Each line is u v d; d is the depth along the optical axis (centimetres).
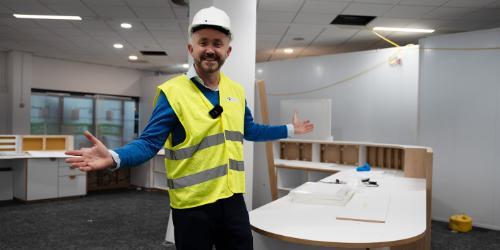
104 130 966
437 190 494
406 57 546
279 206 199
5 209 516
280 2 460
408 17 515
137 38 658
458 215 465
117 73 975
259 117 351
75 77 896
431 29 577
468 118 473
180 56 824
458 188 479
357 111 593
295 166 455
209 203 130
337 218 174
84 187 611
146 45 715
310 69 639
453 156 483
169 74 1045
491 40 458
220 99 139
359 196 233
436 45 497
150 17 529
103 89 948
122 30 605
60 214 491
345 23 553
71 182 596
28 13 517
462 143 477
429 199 278
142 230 421
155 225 443
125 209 527
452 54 485
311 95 638
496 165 454
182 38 653
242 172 142
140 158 120
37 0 464
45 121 868
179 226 131
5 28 600
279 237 149
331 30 586
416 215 185
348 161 472
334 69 615
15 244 367
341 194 207
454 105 483
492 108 457
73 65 893
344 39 644
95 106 946
